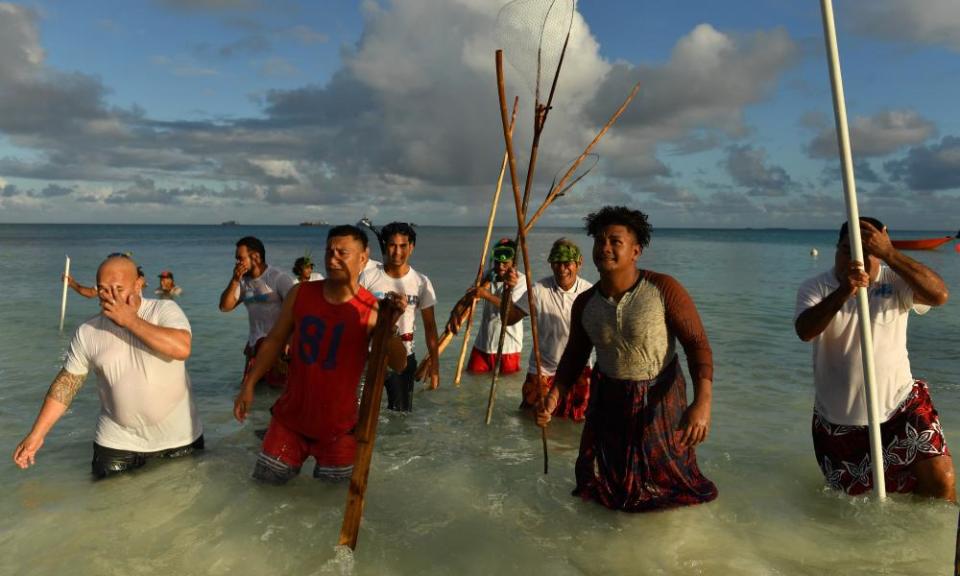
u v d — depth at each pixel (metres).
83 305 13.77
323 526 3.58
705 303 14.32
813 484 4.21
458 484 4.19
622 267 3.67
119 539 3.46
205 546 3.38
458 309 6.27
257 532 3.52
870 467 3.87
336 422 4.10
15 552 3.33
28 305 13.71
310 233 173.38
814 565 3.19
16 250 44.03
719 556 3.27
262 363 4.12
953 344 9.30
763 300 14.88
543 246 51.44
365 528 3.58
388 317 3.47
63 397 4.17
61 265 27.72
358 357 4.07
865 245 3.70
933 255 34.03
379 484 4.19
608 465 3.83
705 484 3.91
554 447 5.04
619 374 3.79
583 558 3.26
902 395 3.86
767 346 9.22
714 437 5.24
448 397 6.58
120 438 4.34
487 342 7.61
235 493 4.02
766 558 3.25
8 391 6.60
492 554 3.30
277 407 4.18
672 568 3.16
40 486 4.14
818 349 4.05
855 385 3.92
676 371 3.80
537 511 3.79
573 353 4.13
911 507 3.74
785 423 5.64
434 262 30.55
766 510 3.79
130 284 4.00
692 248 54.75
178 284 19.08
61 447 4.91
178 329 4.30
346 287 4.03
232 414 5.94
